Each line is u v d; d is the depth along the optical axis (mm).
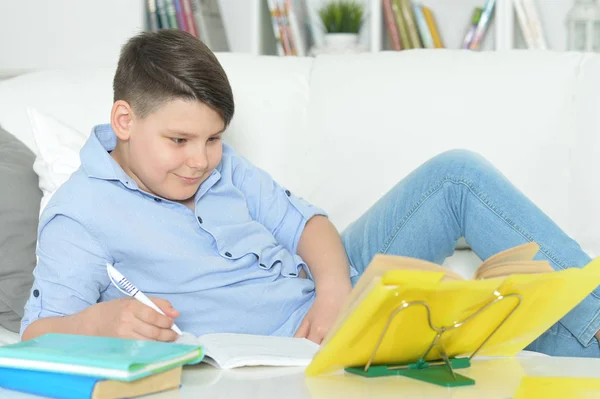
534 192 1755
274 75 1874
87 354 839
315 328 1327
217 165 1481
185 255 1363
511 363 1059
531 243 1010
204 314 1366
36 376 846
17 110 1826
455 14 2916
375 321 887
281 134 1837
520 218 1330
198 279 1368
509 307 972
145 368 819
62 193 1317
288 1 2756
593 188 1729
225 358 987
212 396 834
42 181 1649
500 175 1394
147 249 1333
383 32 2857
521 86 1777
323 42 2951
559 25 2830
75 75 1883
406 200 1499
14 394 851
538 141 1755
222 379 922
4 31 2682
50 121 1707
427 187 1460
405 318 903
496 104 1771
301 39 2799
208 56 1330
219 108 1274
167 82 1262
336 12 2779
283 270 1467
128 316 1064
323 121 1825
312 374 941
